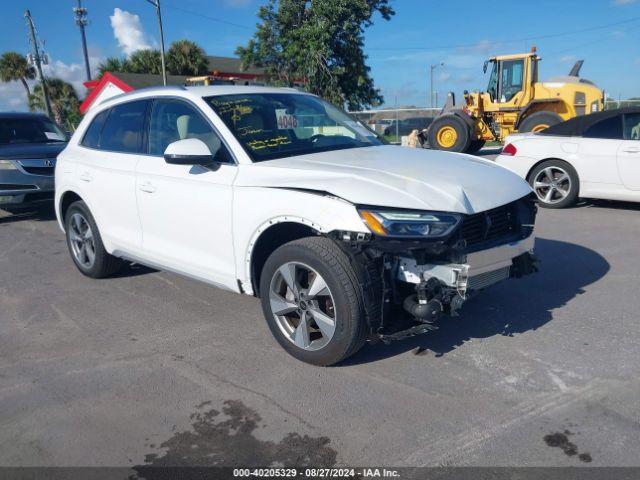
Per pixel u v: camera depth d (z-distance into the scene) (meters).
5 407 3.30
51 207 10.18
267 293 3.72
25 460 2.81
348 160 3.85
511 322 4.25
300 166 3.70
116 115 5.14
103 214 5.11
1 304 5.11
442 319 4.33
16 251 7.13
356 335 3.34
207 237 4.09
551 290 4.90
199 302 4.95
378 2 25.44
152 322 4.53
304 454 2.78
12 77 41.72
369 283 3.25
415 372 3.53
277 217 3.54
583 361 3.61
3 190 8.44
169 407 3.25
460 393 3.27
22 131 9.80
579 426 2.91
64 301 5.11
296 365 3.69
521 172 8.59
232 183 3.83
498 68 16.69
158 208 4.44
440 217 3.20
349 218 3.21
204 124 4.18
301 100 4.80
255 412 3.16
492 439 2.83
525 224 3.82
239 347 4.00
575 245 6.35
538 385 3.33
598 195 8.02
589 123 8.08
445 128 16.94
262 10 25.75
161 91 4.65
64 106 39.25
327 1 24.55
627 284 5.01
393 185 3.34
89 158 5.25
